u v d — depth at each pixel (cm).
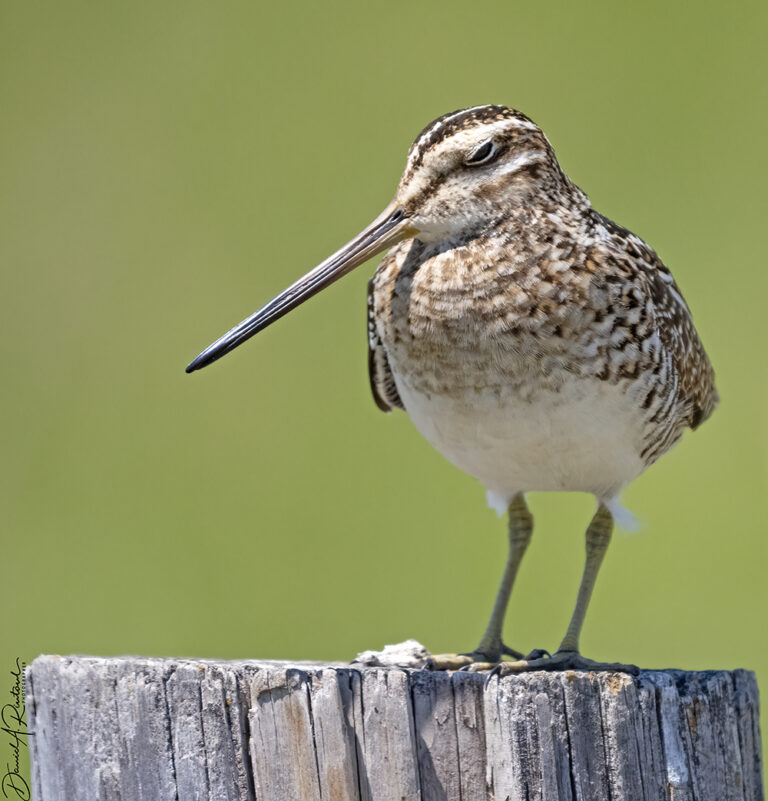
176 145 1641
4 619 1338
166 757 657
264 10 1773
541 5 1750
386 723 646
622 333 783
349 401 1482
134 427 1490
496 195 802
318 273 824
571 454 804
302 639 1328
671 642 1332
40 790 687
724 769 679
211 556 1392
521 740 651
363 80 1683
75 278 1562
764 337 1496
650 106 1638
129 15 1775
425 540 1397
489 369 786
